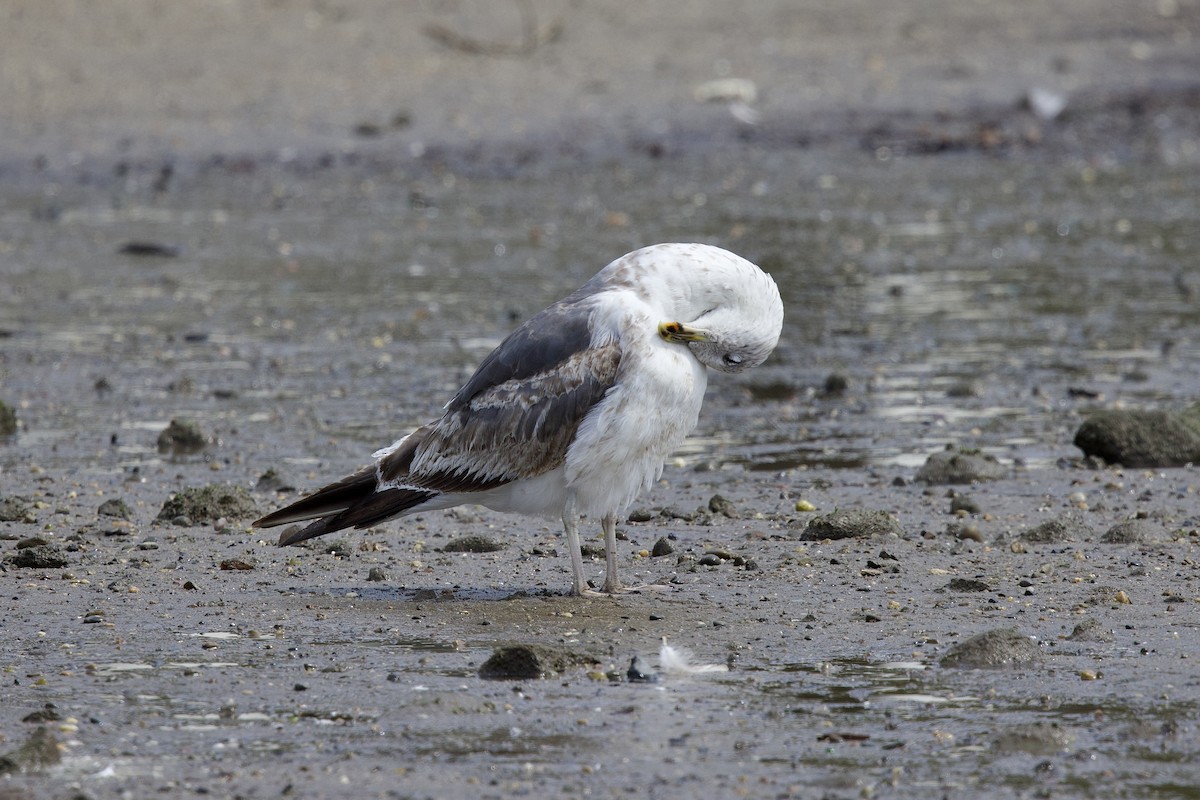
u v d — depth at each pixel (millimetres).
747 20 42969
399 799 7105
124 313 21031
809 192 28641
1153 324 19828
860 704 8211
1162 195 27859
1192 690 8281
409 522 12539
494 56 39188
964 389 16844
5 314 20906
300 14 43469
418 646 9266
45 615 9898
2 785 7297
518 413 9977
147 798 7152
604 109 34188
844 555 11172
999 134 32188
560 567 11148
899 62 37562
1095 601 9898
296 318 20688
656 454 10023
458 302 21391
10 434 15531
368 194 28859
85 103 34812
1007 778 7266
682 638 9352
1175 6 42906
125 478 13891
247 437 15359
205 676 8742
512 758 7551
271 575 10914
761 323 10047
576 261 23703
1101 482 13320
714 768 7410
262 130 32969
